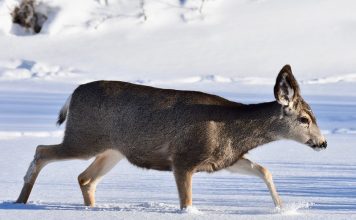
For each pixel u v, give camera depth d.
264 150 42.41
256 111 26.36
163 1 92.12
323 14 91.00
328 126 50.44
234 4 92.94
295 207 25.33
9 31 86.69
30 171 27.11
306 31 87.75
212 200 27.50
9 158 37.41
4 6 87.25
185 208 24.58
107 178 33.00
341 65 81.06
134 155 26.50
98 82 27.19
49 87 68.44
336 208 25.53
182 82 73.62
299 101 26.36
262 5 92.88
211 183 31.88
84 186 26.97
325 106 59.31
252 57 82.56
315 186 30.69
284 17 90.31
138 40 86.38
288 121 26.31
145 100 26.22
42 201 26.83
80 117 26.95
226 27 88.50
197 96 26.23
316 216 23.23
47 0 89.06
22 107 55.97
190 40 86.25
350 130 49.41
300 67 80.38
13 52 82.06
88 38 86.38
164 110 25.95
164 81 73.81
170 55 82.88
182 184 25.61
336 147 43.22
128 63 80.50
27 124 48.38
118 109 26.39
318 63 81.25
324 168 35.75
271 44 85.19
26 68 78.25
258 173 26.42
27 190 26.80
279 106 26.28
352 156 39.88
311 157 39.59
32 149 40.38
